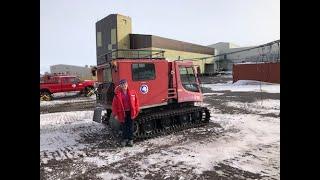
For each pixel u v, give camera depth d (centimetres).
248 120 1160
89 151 769
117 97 788
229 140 843
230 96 2164
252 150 730
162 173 582
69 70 4881
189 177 555
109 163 661
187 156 694
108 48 4006
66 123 1202
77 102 2023
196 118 1066
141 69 903
